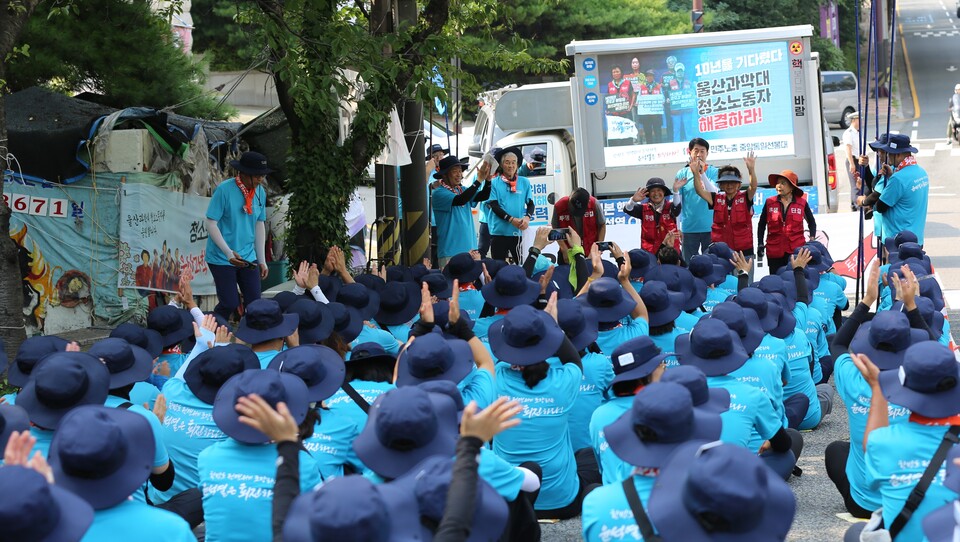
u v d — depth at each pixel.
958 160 29.27
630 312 6.98
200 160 13.67
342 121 13.78
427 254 13.59
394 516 3.22
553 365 5.87
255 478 4.38
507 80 29.77
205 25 31.67
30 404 4.67
